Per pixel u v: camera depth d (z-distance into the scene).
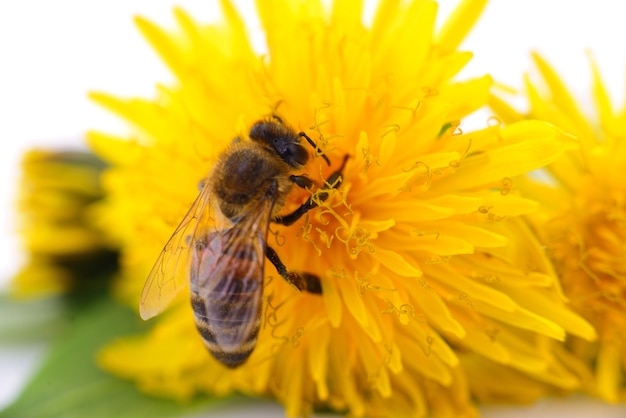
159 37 0.08
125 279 0.09
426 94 0.07
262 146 0.07
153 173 0.08
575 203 0.07
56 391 0.08
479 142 0.07
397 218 0.07
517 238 0.07
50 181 0.09
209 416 0.08
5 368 0.10
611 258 0.07
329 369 0.07
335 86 0.07
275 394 0.08
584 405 0.08
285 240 0.07
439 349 0.07
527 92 0.07
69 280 0.09
